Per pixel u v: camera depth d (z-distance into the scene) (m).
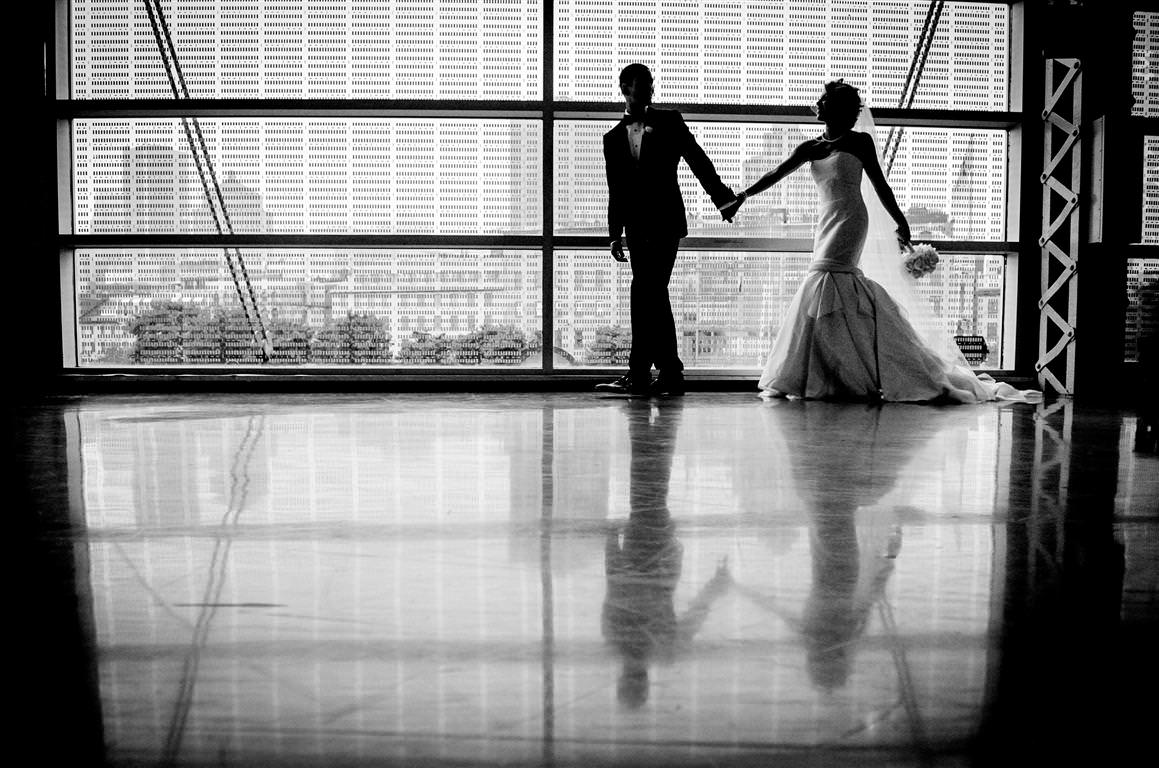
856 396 5.35
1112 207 5.91
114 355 6.21
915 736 0.86
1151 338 3.29
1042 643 1.12
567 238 6.24
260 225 6.23
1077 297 6.04
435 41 6.24
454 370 6.26
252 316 6.24
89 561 1.50
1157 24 6.54
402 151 6.25
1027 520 1.86
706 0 6.36
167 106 6.09
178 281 6.19
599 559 1.52
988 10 6.45
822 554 1.56
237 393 5.89
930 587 1.36
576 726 0.88
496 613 1.23
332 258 6.24
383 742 0.85
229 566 1.48
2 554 1.56
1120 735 0.87
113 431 3.53
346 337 6.29
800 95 6.47
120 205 6.18
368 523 1.80
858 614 1.23
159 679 1.00
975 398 5.39
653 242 5.48
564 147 6.29
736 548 1.60
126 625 1.18
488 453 2.88
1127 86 5.91
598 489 2.20
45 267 6.03
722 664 1.04
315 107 6.12
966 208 6.54
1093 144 5.97
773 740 0.85
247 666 1.04
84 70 6.17
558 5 6.27
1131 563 1.51
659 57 6.36
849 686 0.98
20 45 5.88
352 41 6.23
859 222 5.39
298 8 6.19
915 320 5.52
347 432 3.50
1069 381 6.09
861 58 6.48
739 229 6.42
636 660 1.05
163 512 1.91
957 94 6.50
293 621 1.19
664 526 1.78
